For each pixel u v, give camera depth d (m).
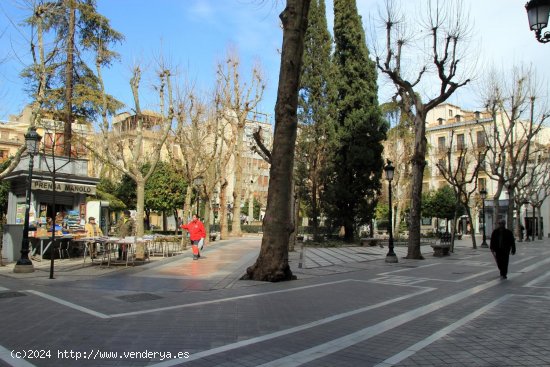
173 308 7.96
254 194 72.56
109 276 12.27
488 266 16.80
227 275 12.81
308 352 5.25
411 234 20.02
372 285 11.31
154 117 28.03
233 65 33.69
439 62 19.33
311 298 9.19
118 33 19.02
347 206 30.81
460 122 58.44
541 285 11.36
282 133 12.06
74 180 17.55
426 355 5.14
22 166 16.73
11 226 15.85
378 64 20.48
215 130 28.44
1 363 4.79
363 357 5.06
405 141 38.06
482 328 6.54
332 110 30.94
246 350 5.30
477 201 53.16
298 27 11.98
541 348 5.45
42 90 13.66
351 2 31.50
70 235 16.47
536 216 51.97
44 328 6.34
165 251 20.41
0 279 11.52
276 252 11.97
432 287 10.98
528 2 6.49
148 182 35.84
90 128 24.39
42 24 14.31
